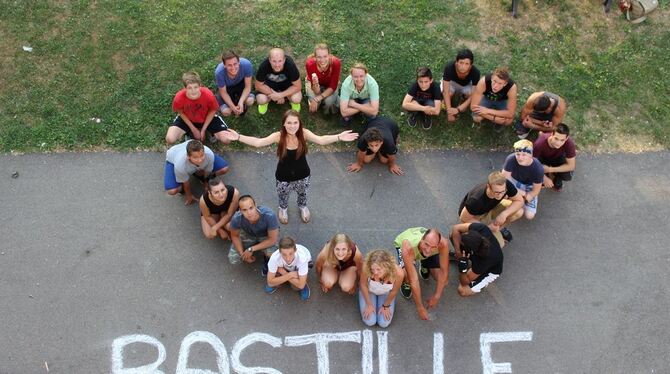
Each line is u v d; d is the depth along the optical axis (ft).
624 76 25.62
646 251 21.02
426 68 22.24
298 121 17.61
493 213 19.99
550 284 20.21
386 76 25.13
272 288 19.62
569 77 25.45
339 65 22.57
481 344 19.02
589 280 20.34
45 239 20.52
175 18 26.25
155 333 18.89
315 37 26.07
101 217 21.09
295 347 18.79
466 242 17.94
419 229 19.62
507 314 19.58
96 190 21.72
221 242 20.76
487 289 20.06
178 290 19.69
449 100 23.41
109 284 19.72
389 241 20.95
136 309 19.29
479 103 23.18
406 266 18.48
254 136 23.44
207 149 20.40
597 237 21.27
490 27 26.76
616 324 19.47
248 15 26.55
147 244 20.58
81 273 19.90
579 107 24.63
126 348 18.61
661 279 20.42
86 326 18.92
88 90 24.09
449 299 19.80
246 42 25.75
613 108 24.71
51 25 25.66
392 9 27.04
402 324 19.26
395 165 22.53
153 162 22.56
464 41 26.32
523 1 27.48
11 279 19.66
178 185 20.88
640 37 26.84
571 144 20.81
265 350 18.72
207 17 26.37
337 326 19.16
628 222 21.67
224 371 18.37
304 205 20.90
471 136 23.75
